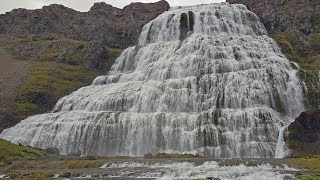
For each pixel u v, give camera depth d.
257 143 71.38
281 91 85.12
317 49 113.62
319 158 57.19
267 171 49.19
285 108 83.81
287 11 136.38
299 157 60.38
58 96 112.88
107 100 91.31
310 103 84.19
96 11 168.12
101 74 128.75
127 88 93.88
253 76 87.31
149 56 111.38
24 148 76.38
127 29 150.50
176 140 74.69
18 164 63.44
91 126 80.94
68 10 175.50
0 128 98.81
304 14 131.75
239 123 74.44
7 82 116.81
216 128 73.25
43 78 119.25
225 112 75.81
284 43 111.38
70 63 131.75
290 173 47.66
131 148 77.31
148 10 164.12
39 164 63.38
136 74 104.75
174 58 101.25
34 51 142.50
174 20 130.88
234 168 51.62
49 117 90.56
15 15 179.00
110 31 152.88
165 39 131.00
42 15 171.38
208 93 85.06
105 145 79.00
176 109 84.12
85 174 53.44
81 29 160.00
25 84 115.12
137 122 78.25
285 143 70.12
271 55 99.69
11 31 168.25
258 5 146.38
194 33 123.06
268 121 74.50
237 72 87.38
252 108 76.69
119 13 167.88
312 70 91.19
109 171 54.66
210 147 71.94
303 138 69.25
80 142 80.88
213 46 99.88
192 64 95.06
